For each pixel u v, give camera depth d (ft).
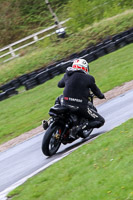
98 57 288.30
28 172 83.87
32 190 68.18
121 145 72.74
